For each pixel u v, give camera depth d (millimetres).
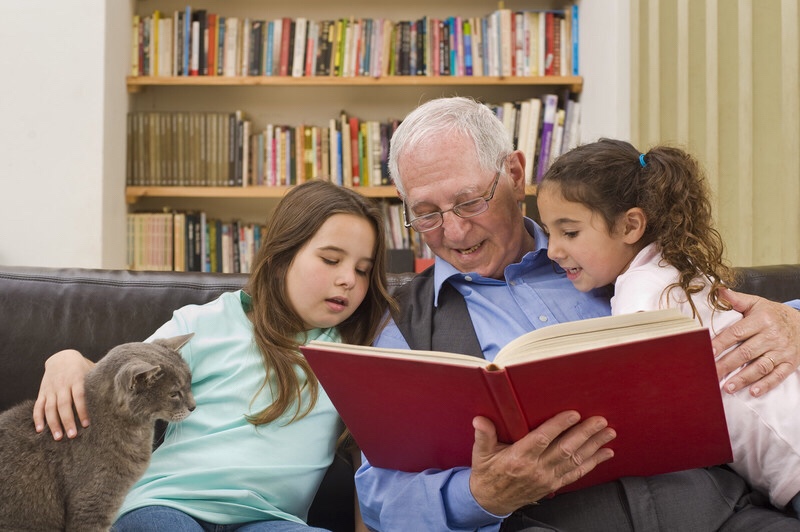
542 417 1074
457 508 1222
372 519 1408
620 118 3258
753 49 2662
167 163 3639
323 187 1607
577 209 1423
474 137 1585
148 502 1348
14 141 3361
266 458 1428
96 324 1700
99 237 3357
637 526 1205
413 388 1118
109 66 3416
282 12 3883
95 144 3355
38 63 3361
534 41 3682
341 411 1244
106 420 1300
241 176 3662
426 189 1575
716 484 1270
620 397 1059
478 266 1616
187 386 1410
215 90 3881
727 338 1232
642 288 1296
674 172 1417
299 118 3910
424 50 3648
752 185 2646
